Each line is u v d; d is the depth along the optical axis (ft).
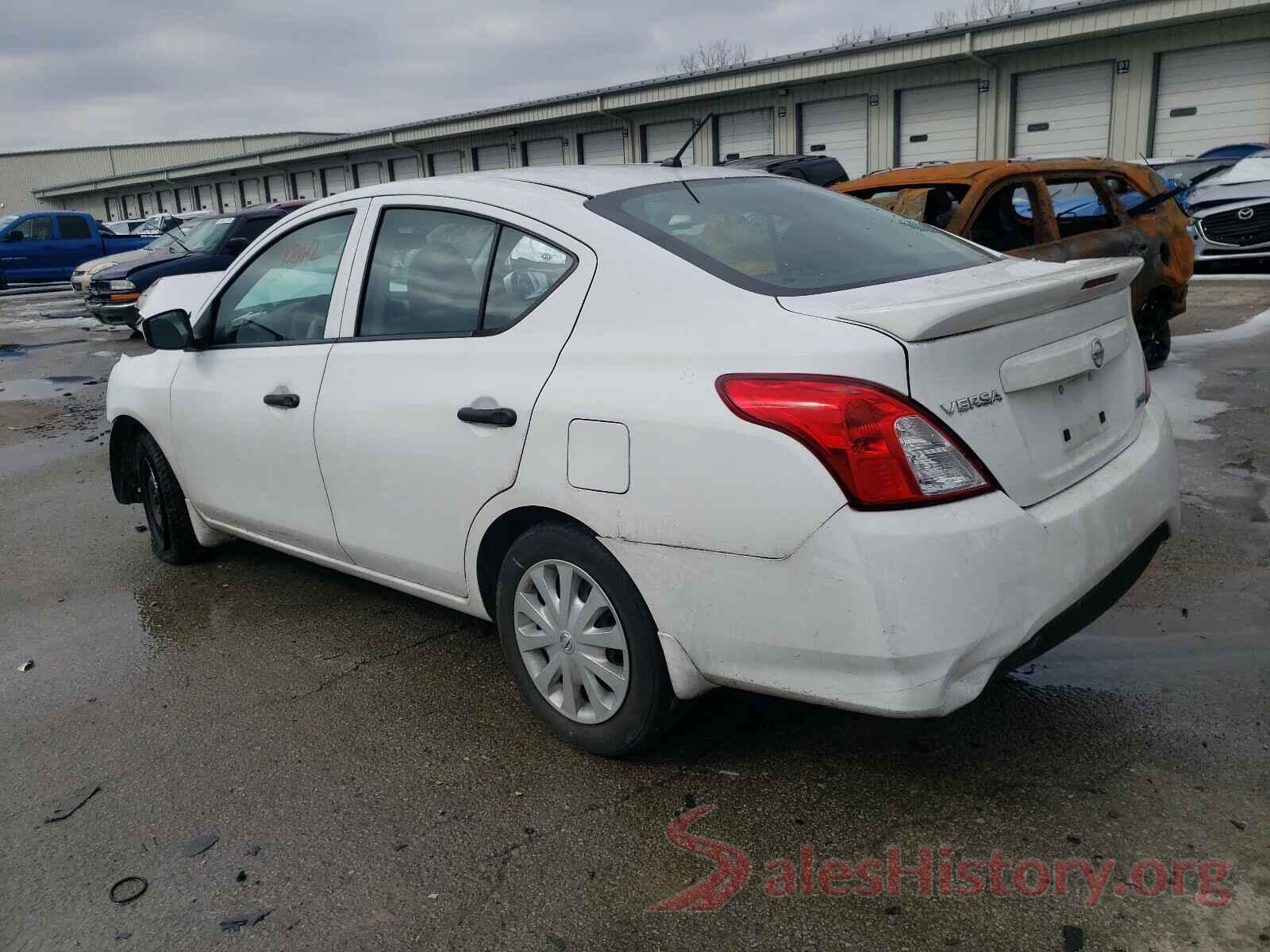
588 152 98.37
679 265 8.63
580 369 8.75
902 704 7.30
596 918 7.49
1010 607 7.43
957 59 71.51
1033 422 8.07
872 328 7.41
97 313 45.85
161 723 10.80
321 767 9.74
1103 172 22.67
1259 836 7.91
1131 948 6.90
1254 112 62.13
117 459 16.25
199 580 15.10
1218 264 44.19
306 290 12.11
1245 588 12.34
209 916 7.73
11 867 8.46
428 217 10.70
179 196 165.37
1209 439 18.45
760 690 8.02
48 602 14.53
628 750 9.21
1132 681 10.34
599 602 8.96
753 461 7.52
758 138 85.51
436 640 12.57
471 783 9.32
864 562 7.14
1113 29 63.87
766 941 7.16
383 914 7.66
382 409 10.53
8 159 214.48
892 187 21.50
